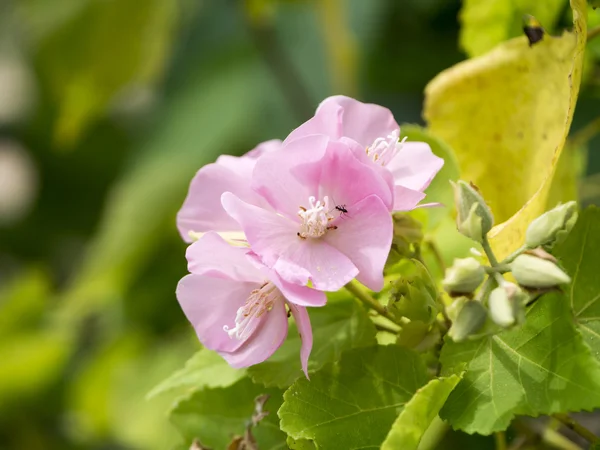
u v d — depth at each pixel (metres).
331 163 0.36
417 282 0.36
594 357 0.36
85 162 1.02
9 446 0.92
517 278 0.34
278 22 0.88
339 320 0.39
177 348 0.82
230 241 0.37
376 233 0.36
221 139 0.88
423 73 0.76
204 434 0.40
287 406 0.36
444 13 0.73
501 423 0.34
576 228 0.37
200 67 0.93
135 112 1.01
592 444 0.37
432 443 0.42
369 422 0.36
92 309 0.90
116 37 0.75
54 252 1.07
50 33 0.75
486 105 0.41
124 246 0.83
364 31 0.75
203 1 0.94
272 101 0.89
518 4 0.44
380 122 0.38
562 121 0.38
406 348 0.37
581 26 0.36
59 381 0.91
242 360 0.37
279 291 0.37
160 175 0.85
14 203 1.05
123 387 0.85
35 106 1.00
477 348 0.36
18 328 0.92
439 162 0.37
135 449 0.86
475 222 0.35
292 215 0.36
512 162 0.40
